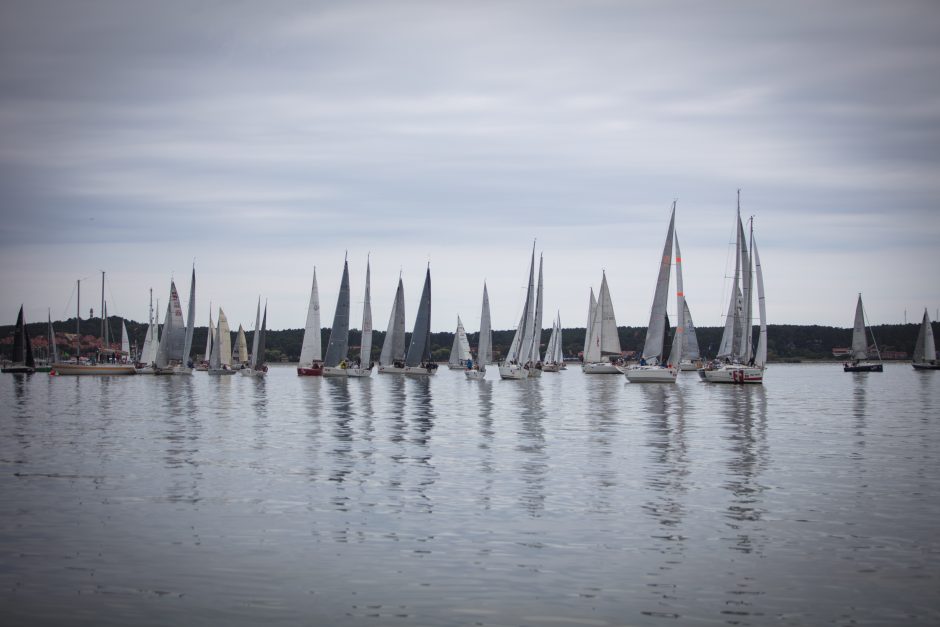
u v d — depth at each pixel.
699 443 38.75
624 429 45.00
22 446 37.38
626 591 17.50
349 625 15.77
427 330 123.00
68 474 29.89
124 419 50.94
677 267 96.81
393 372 123.50
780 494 26.41
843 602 16.89
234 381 112.88
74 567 18.97
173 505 24.78
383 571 18.69
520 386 95.69
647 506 24.73
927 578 18.23
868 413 55.88
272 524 22.59
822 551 20.14
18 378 119.56
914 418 51.91
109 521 22.86
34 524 22.53
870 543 20.80
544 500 25.52
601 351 130.50
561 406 62.47
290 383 104.31
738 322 93.69
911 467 31.52
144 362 132.50
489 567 18.98
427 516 23.50
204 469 31.00
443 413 55.84
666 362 99.56
